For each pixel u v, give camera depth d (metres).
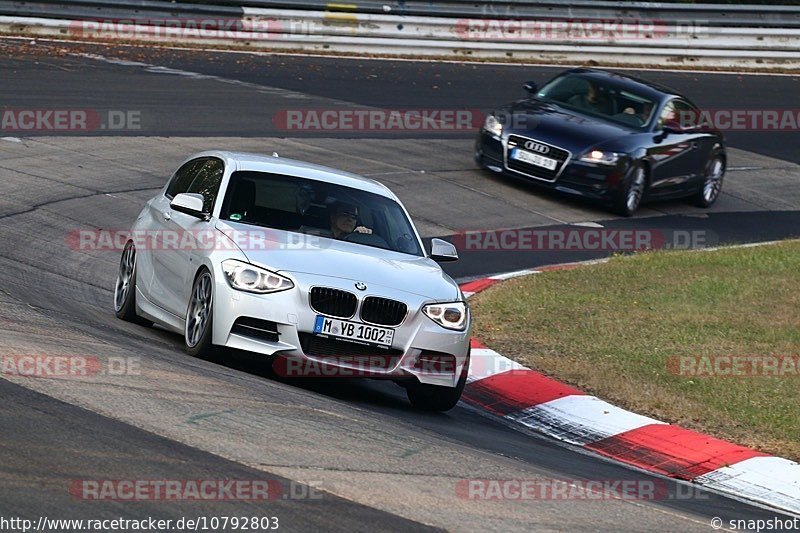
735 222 68.06
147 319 34.62
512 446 27.84
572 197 66.62
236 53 86.56
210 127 65.69
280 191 32.66
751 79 104.00
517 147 64.25
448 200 61.03
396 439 24.75
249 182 32.56
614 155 62.72
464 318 30.31
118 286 35.78
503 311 42.28
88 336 28.78
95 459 19.56
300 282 28.50
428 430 27.23
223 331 28.67
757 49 109.38
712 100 94.69
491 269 50.53
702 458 29.41
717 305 45.56
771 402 33.81
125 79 73.31
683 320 42.75
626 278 49.41
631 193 63.91
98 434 20.83
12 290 33.41
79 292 37.19
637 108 66.94
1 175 50.72
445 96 82.19
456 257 33.97
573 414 32.22
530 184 64.56
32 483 18.11
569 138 63.34
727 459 29.27
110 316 34.84
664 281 49.25
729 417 32.22
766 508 26.25
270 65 84.12
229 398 25.00
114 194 51.62
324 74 83.75
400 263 31.19
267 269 28.72
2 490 17.64
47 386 23.12
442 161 68.44
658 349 38.62
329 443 23.09
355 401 29.64
